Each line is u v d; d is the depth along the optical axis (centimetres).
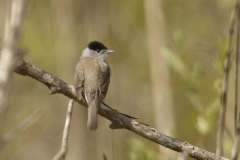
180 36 743
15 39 305
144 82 1686
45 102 1711
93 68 880
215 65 595
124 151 1337
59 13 1689
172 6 1616
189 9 1596
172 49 1397
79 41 1681
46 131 1722
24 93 1678
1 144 329
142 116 1554
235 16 518
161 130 1337
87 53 1015
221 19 1442
